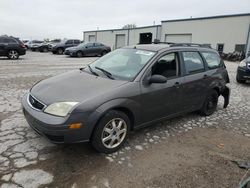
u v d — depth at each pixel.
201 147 4.21
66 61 18.42
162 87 4.31
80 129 3.31
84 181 3.07
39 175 3.12
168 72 4.55
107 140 3.69
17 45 18.02
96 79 4.03
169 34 34.72
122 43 42.75
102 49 25.42
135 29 39.62
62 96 3.49
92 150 3.80
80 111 3.29
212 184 3.19
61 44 27.89
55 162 3.42
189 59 5.07
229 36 27.91
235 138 4.68
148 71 4.14
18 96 6.60
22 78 9.49
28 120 3.67
